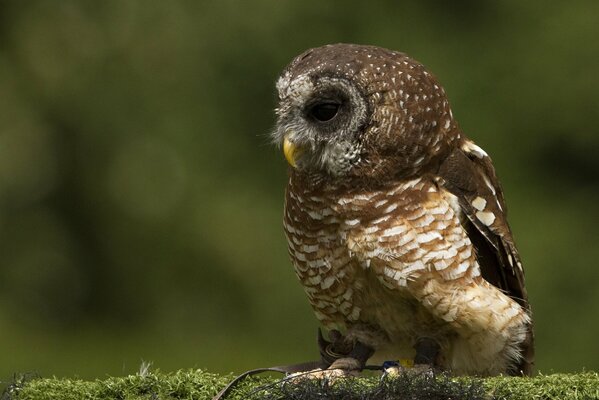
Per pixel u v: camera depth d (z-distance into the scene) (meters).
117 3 14.23
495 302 5.90
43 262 14.73
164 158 14.41
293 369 5.48
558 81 15.36
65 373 13.52
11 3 14.48
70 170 14.48
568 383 4.93
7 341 14.18
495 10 15.80
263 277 14.19
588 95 15.30
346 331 6.34
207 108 14.48
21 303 14.73
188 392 5.09
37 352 14.02
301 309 14.19
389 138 5.80
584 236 14.91
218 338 14.23
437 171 5.96
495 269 6.29
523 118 15.41
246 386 5.10
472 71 15.52
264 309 14.23
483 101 15.45
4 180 14.31
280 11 14.43
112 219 14.57
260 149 14.57
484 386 4.88
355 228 5.85
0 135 14.27
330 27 14.73
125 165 14.38
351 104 5.86
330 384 4.87
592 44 15.39
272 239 14.27
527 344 6.17
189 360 13.88
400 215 5.82
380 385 4.77
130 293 14.72
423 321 6.00
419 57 15.35
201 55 14.30
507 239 6.21
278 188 14.59
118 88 14.32
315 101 5.93
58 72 14.24
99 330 14.62
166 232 14.41
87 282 14.80
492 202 6.25
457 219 5.87
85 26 14.24
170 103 14.41
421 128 5.87
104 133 14.39
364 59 5.93
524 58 15.52
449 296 5.83
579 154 15.41
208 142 14.51
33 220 14.62
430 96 5.95
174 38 14.13
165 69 14.34
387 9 15.46
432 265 5.80
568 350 14.34
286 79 6.10
